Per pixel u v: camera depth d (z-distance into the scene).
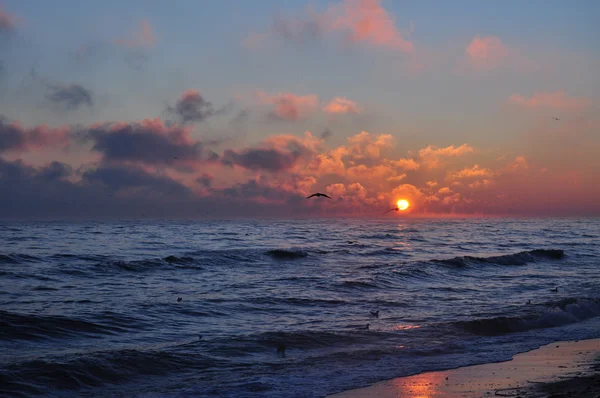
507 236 92.31
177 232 93.56
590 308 22.66
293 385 12.02
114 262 35.31
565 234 101.69
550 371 13.30
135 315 19.53
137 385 12.09
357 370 13.30
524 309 21.56
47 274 31.23
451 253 52.84
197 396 11.27
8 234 79.62
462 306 22.52
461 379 12.56
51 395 11.27
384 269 35.53
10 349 14.58
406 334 17.23
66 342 15.75
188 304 22.02
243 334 16.98
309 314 20.59
